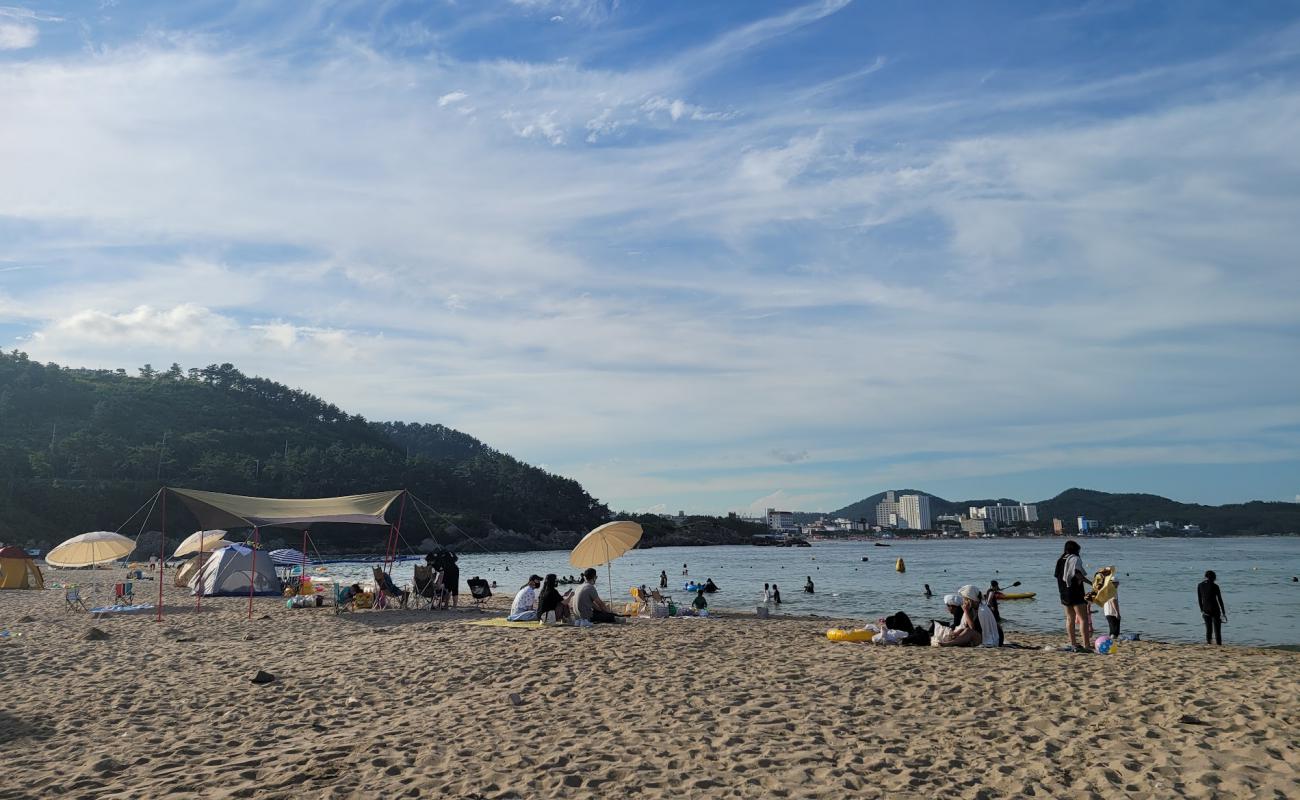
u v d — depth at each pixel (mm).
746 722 8641
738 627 18406
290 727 8945
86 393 150875
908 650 13812
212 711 9852
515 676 11555
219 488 127750
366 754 7523
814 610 31594
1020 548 180125
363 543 132750
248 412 175375
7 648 15422
